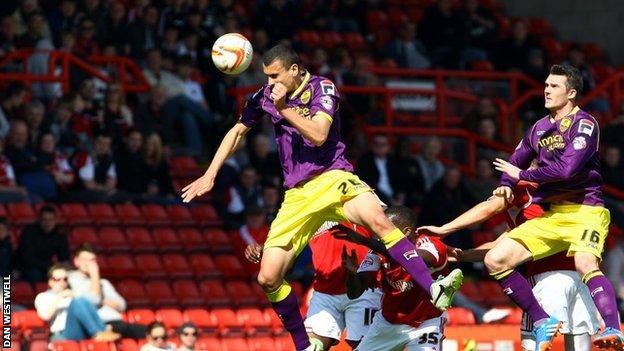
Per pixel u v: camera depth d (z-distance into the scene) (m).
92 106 25.44
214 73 27.50
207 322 20.91
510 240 13.13
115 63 26.91
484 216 13.34
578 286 13.51
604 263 24.62
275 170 26.02
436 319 13.52
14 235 23.27
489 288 24.53
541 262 13.55
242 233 24.42
